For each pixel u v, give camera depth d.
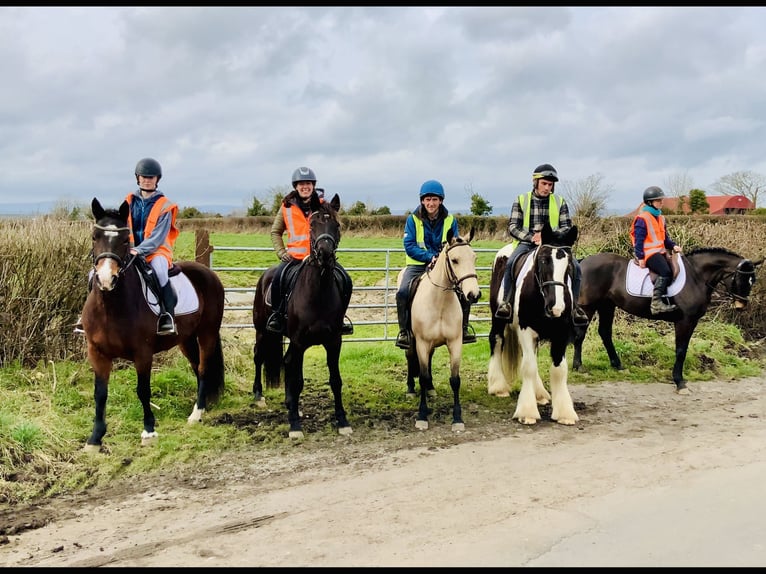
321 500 4.52
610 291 8.77
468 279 5.85
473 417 6.84
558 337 6.51
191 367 7.25
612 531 3.89
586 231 13.49
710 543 3.70
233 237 27.02
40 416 5.73
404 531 3.95
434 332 6.32
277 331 6.39
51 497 4.59
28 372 6.65
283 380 7.20
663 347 9.69
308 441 5.97
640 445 5.81
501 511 4.26
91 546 3.79
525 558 3.52
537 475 5.00
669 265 8.12
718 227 12.23
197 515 4.26
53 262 7.09
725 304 11.22
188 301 6.10
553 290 5.90
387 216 32.38
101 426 5.46
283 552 3.67
